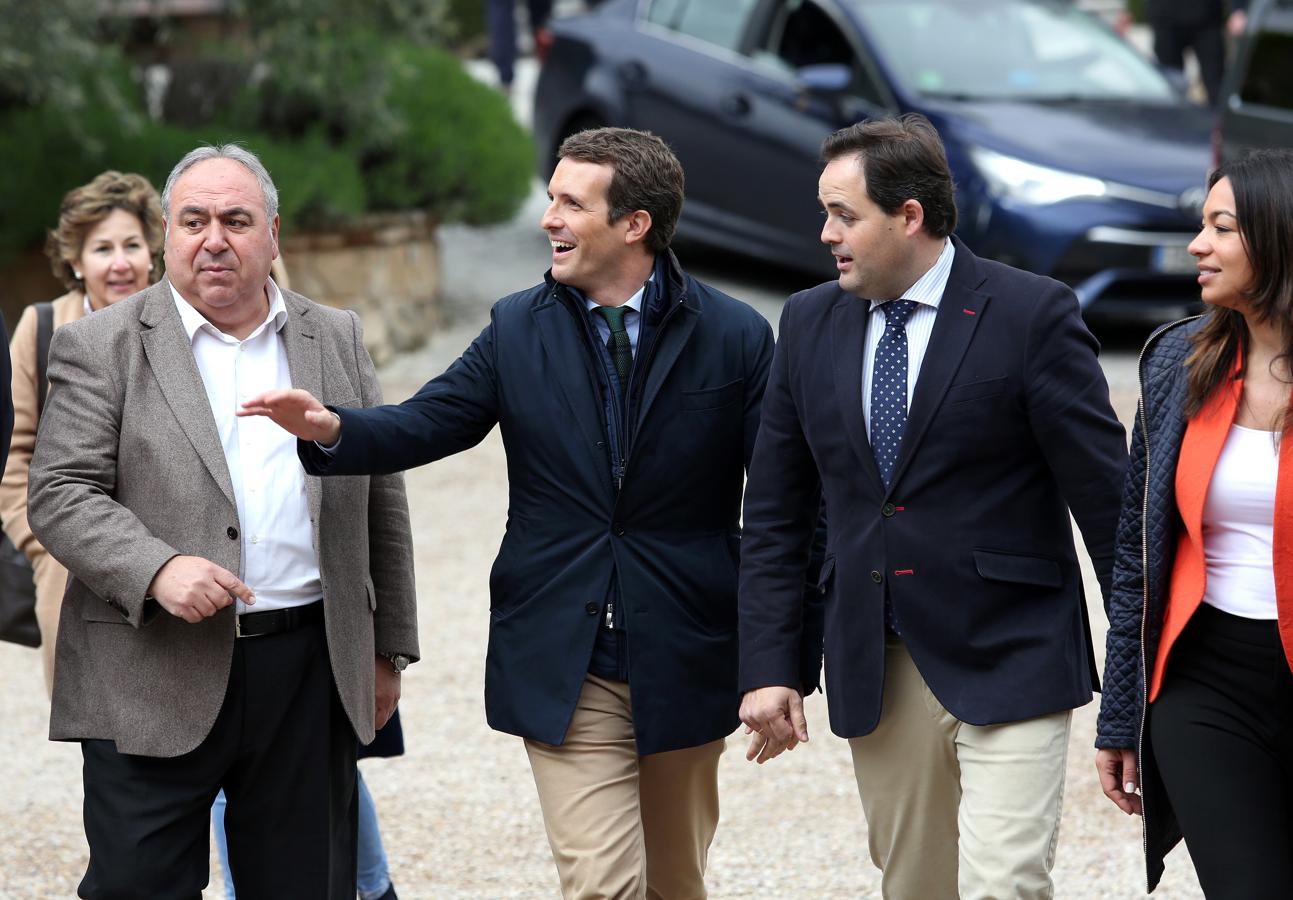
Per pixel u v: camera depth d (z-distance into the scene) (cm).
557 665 945
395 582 1004
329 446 898
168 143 2516
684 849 1027
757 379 980
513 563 970
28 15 2280
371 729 952
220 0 2725
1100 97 2745
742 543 962
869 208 888
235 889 956
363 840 1116
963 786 906
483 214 2873
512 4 4031
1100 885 1213
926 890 964
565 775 952
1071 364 892
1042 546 914
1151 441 842
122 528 877
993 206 2494
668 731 952
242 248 905
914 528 905
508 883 1230
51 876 1247
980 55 2755
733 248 2870
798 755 1460
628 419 956
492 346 975
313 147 2662
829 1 2789
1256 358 814
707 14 2955
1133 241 2450
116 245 1148
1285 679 805
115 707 899
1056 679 894
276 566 916
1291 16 2439
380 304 2714
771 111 2773
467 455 2383
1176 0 3550
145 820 901
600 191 938
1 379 997
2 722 1553
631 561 954
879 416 913
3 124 2516
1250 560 809
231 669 907
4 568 1128
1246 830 793
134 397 909
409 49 2906
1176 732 818
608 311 962
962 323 900
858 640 921
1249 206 786
